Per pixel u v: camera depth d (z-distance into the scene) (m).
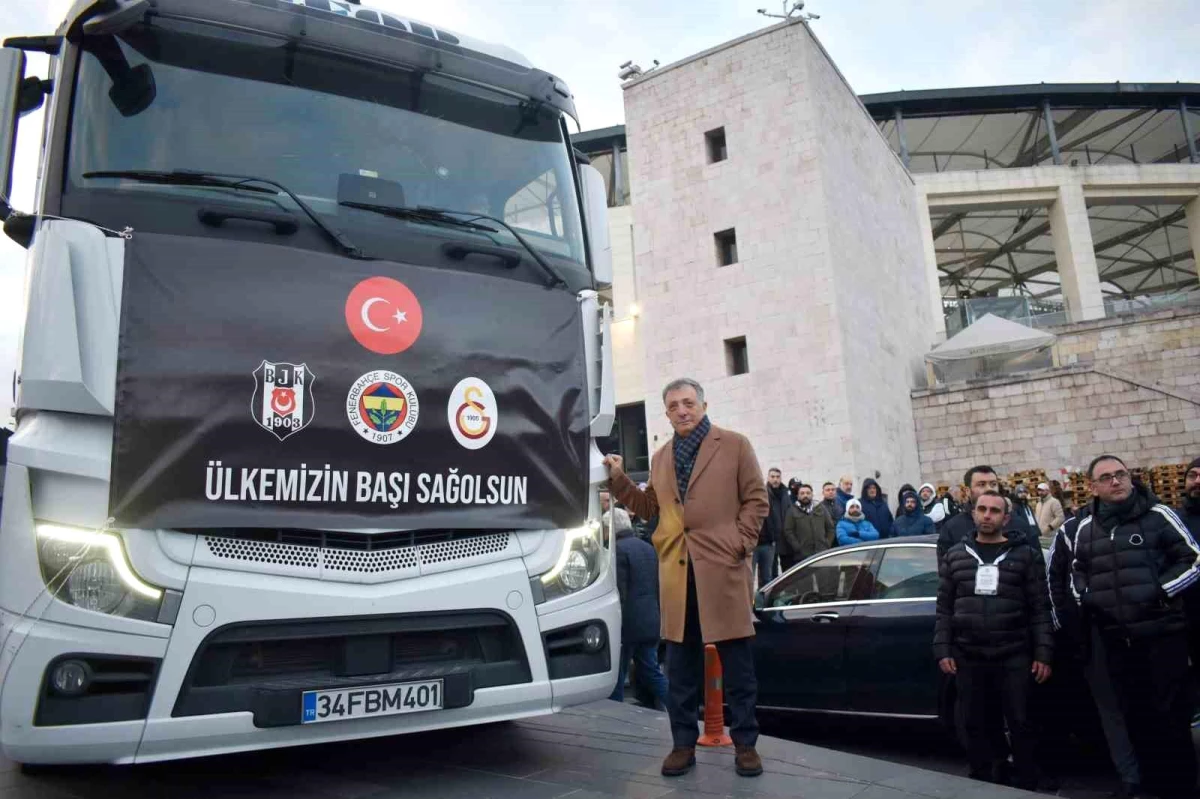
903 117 39.53
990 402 28.59
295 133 4.55
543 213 5.25
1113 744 5.39
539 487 4.63
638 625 7.30
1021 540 5.45
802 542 12.51
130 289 3.86
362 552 4.13
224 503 3.84
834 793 4.19
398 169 4.77
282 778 4.62
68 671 3.54
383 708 3.99
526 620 4.44
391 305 4.38
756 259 25.75
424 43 5.07
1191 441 25.98
